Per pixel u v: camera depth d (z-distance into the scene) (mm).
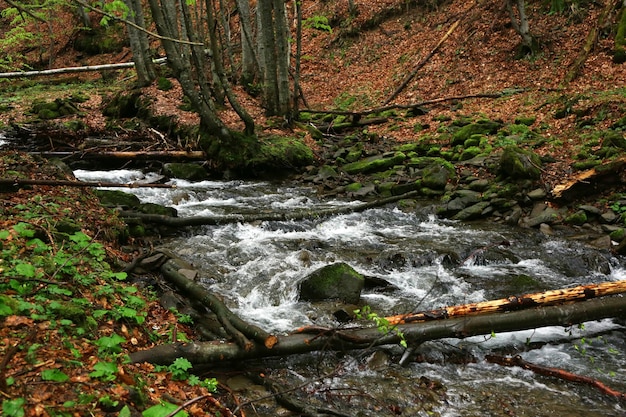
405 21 22703
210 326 5363
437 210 9875
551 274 7281
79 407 3133
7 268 4363
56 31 30438
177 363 4172
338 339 4805
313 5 26031
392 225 9406
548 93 15125
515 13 19141
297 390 4441
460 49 19328
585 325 5664
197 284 5723
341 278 6312
